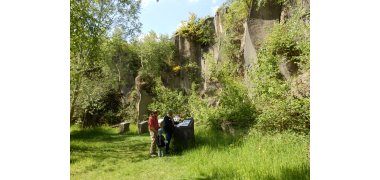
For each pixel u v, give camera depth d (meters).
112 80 26.34
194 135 10.99
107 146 12.60
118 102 26.95
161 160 8.99
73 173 7.98
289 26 12.55
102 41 17.28
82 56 16.28
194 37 27.88
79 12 12.59
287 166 5.92
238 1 19.22
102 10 17.73
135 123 24.25
